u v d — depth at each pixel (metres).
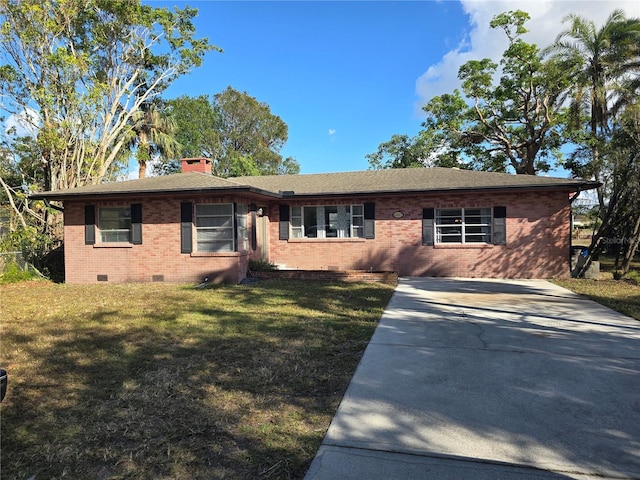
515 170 28.31
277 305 9.05
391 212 14.60
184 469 2.94
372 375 4.77
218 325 7.21
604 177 13.66
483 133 28.59
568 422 3.57
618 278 12.92
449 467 2.91
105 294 11.01
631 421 3.58
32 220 18.38
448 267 14.12
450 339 6.23
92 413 3.85
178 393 4.28
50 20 17.44
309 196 14.73
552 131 24.75
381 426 3.54
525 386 4.38
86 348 5.92
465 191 13.38
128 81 22.66
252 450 3.18
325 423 3.62
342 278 13.09
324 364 5.16
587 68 22.39
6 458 3.10
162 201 13.20
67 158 19.12
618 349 5.63
